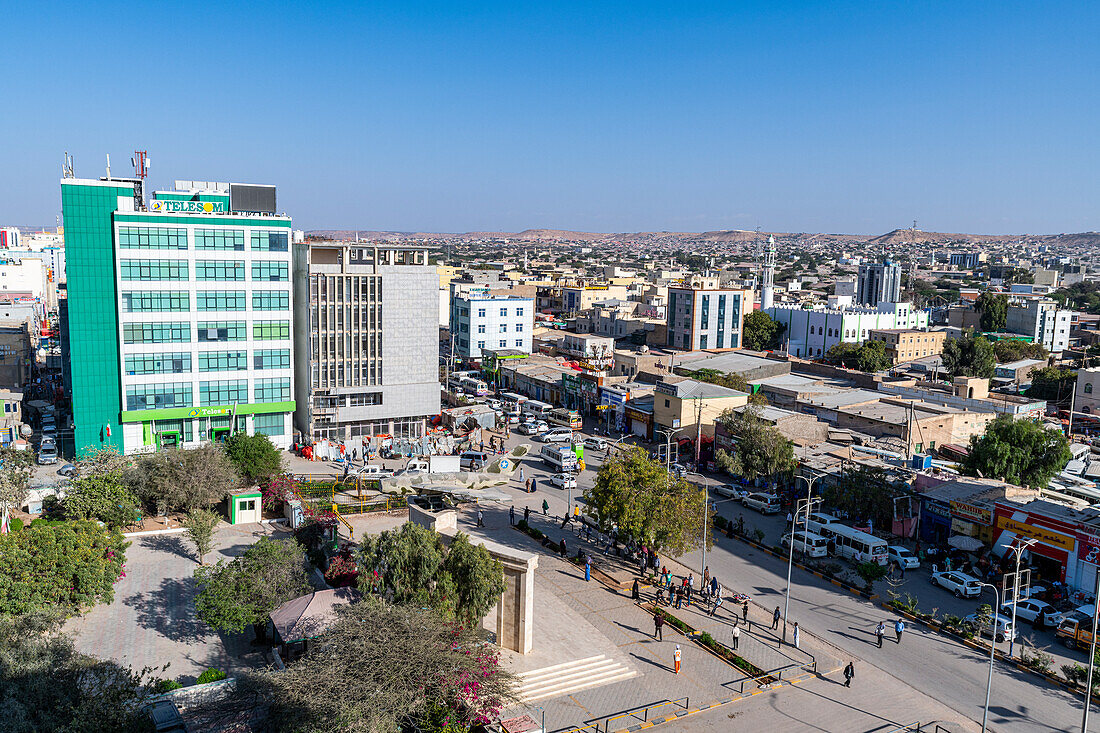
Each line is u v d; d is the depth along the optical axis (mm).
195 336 90062
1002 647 48812
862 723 40281
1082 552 55281
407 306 99938
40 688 30453
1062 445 74625
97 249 85688
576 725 39281
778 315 192500
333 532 59531
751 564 63188
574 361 151250
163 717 36312
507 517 74500
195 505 68562
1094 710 41656
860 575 59406
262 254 92250
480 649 38031
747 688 43656
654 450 97062
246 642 47219
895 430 92000
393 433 101312
